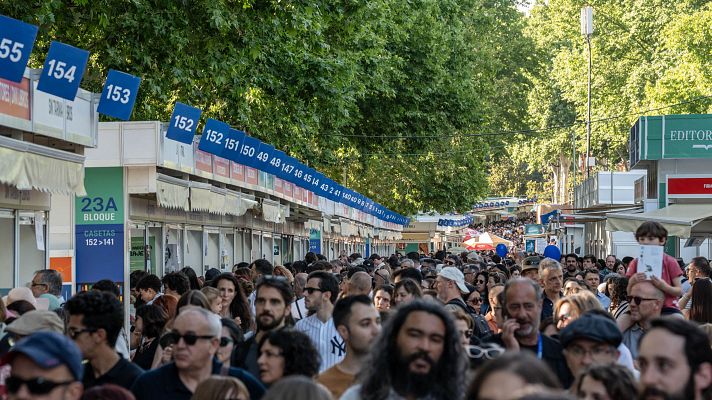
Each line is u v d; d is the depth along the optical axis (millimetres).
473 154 51656
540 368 3773
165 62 20859
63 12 19047
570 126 75438
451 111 42094
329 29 25828
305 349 6906
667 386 5051
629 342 9773
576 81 70062
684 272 19125
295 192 29391
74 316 7168
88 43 21047
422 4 39250
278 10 20688
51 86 11773
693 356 5062
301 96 27578
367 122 40375
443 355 5801
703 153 31672
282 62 26266
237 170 22859
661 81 53500
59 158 13758
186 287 12477
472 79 44750
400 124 40094
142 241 19422
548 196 110562
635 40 69062
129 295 18094
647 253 10719
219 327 6879
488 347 7379
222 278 11867
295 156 32562
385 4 32562
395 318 5855
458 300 12289
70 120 14500
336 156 39844
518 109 67188
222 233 25453
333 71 27359
